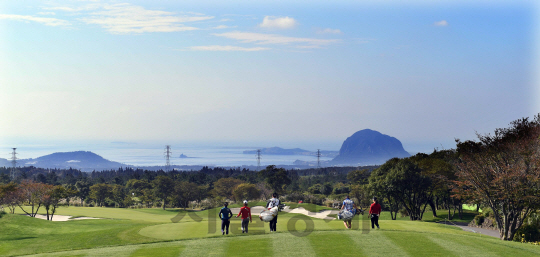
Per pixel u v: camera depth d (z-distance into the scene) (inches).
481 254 711.7
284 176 5979.3
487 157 1457.9
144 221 2497.5
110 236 1144.2
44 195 2967.5
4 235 1525.6
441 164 2488.9
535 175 1301.7
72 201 5659.5
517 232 1498.5
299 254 695.7
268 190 5733.3
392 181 2581.2
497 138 1471.5
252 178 7121.1
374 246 760.3
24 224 1790.1
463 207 3503.9
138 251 748.6
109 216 2994.6
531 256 713.0
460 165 1562.5
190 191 5438.0
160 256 701.3
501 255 711.1
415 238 843.4
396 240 818.8
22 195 2987.2
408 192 2709.2
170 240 863.7
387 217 3208.7
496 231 1840.6
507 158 1429.6
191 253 717.3
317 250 725.3
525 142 1408.7
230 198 5856.3
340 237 847.1
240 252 716.0
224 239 844.0
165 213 3501.5
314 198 4690.0
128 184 6678.2
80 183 6127.0
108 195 5723.4
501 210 1465.3
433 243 795.4
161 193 5251.0
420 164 2659.9
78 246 1077.1
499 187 1369.3
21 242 1244.5
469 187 1547.7
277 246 759.7
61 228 1812.3
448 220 2687.0
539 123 1577.3
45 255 765.9
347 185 6973.4
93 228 1868.8
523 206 1342.3
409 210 2684.5
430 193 2728.8
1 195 2876.5
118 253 737.0
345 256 682.2
